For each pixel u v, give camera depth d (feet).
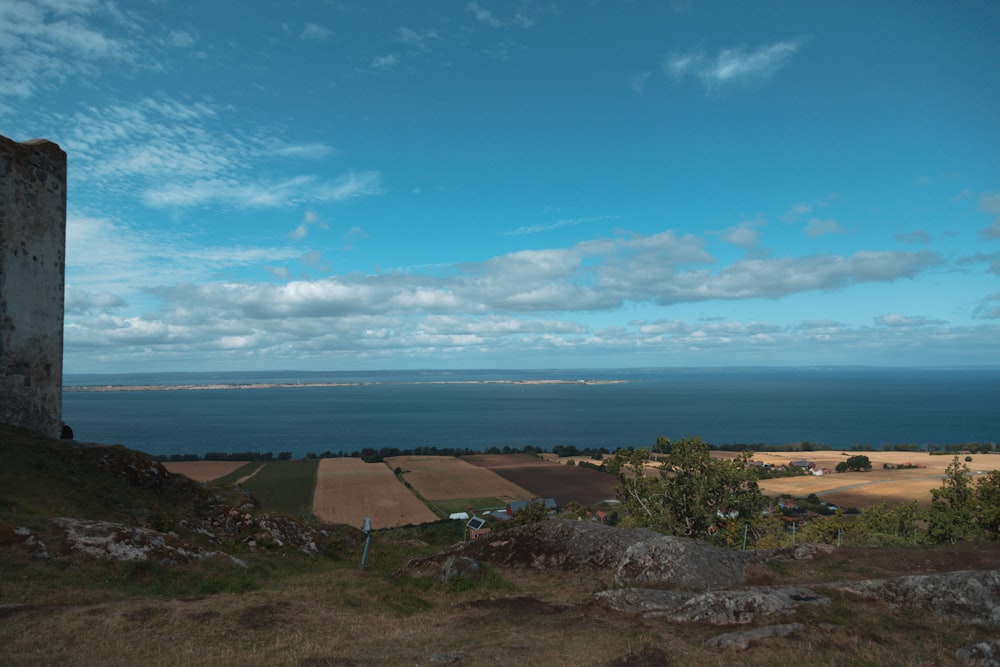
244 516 50.44
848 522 127.24
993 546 42.78
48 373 56.29
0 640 23.73
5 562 30.76
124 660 22.81
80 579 31.53
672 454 102.06
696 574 35.96
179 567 35.99
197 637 25.54
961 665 21.57
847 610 28.43
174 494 51.52
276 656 23.75
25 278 53.62
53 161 57.11
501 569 44.73
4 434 48.34
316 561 47.57
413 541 68.28
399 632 28.30
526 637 27.37
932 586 29.19
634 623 29.09
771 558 40.75
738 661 22.84
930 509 100.17
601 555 44.62
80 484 44.29
